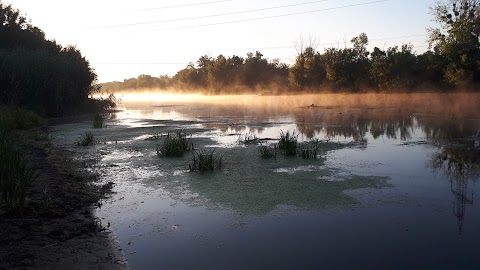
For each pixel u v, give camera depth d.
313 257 4.52
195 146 12.47
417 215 5.86
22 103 22.94
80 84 28.17
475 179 7.92
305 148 11.77
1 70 22.09
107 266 4.33
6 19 29.92
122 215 6.07
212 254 4.66
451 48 30.89
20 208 5.75
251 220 5.80
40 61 23.98
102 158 10.63
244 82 64.69
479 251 4.60
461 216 5.79
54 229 5.27
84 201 6.69
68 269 4.21
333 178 8.13
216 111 30.58
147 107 39.56
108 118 24.64
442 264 4.29
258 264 4.38
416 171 8.66
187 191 7.36
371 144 12.48
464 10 31.38
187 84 80.25
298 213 6.06
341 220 5.72
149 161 10.16
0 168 5.93
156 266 4.36
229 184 7.78
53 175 8.35
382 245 4.81
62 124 20.52
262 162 9.80
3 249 4.54
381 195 6.90
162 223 5.71
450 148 11.55
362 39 45.12
